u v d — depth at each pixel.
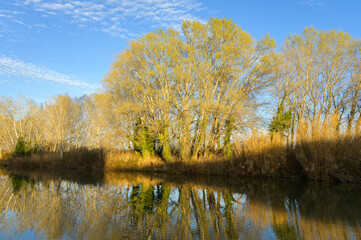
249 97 27.92
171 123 26.59
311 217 9.11
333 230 7.62
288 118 26.94
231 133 25.41
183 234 7.43
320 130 17.81
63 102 45.28
